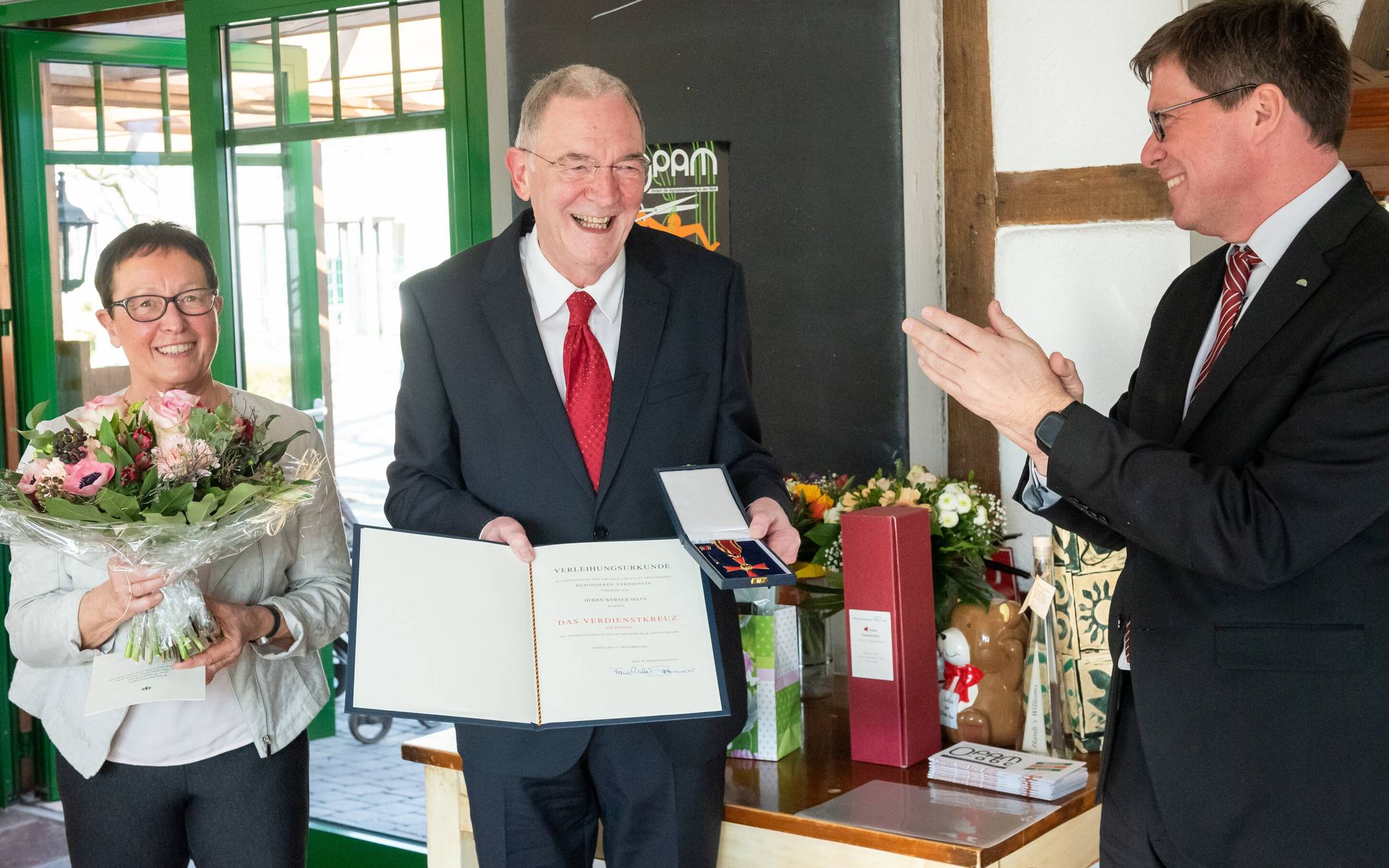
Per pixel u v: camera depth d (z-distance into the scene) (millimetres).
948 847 1812
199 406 1888
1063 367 1614
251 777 2006
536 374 1848
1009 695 2254
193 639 1840
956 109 2824
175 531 1746
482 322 1890
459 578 1713
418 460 1919
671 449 1869
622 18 3135
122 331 1993
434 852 2289
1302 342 1453
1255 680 1453
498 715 1635
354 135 3574
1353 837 1407
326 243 3699
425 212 3518
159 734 1944
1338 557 1420
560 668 1689
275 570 2074
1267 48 1489
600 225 1793
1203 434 1542
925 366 1576
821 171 2949
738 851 2039
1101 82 2668
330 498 2193
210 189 3744
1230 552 1385
